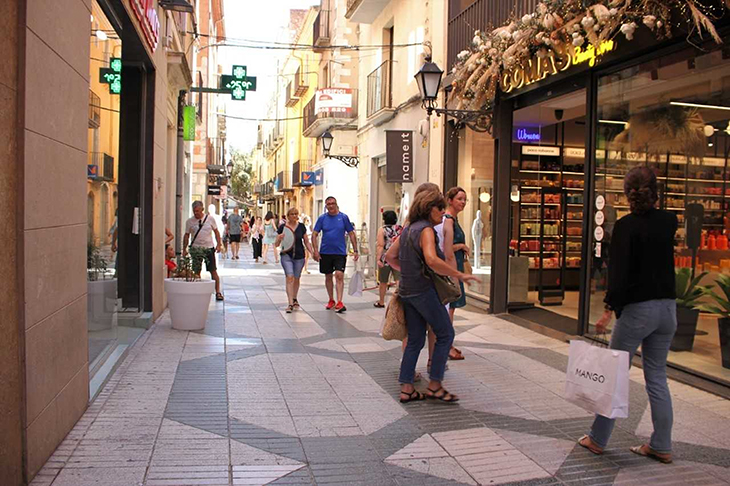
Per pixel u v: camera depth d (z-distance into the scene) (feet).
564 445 13.57
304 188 107.14
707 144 19.10
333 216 32.60
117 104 21.77
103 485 11.01
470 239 36.04
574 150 35.17
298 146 117.60
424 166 40.63
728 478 11.92
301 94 110.83
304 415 15.39
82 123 13.96
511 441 13.80
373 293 41.06
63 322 12.81
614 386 12.11
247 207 222.28
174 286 25.80
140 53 24.57
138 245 26.89
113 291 21.58
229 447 13.10
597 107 23.89
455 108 34.96
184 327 26.05
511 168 31.30
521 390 17.84
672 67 20.29
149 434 13.62
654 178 12.41
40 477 11.19
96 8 18.11
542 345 23.90
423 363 21.15
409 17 44.55
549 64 25.05
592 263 24.25
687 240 20.07
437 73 30.37
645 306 12.24
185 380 18.20
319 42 86.53
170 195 41.63
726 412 15.76
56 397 12.44
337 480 11.67
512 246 33.81
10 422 10.34
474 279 15.40
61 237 12.54
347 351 22.79
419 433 14.28
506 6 29.71
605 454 13.06
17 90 10.34
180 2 28.27
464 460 12.72
